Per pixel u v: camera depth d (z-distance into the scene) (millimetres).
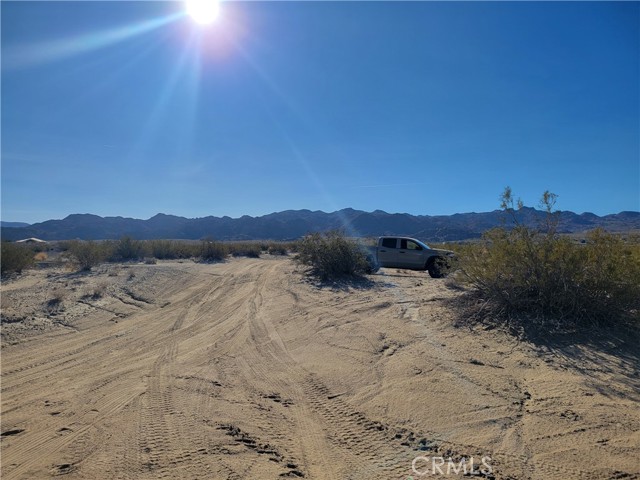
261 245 51188
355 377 7398
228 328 11828
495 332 8945
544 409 5668
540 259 9273
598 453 4613
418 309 11797
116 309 14664
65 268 26125
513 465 4520
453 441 5070
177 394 7031
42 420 6160
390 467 4617
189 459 4906
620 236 9641
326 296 15750
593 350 7582
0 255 22859
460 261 10992
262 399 6703
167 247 39469
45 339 10961
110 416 6227
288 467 4703
